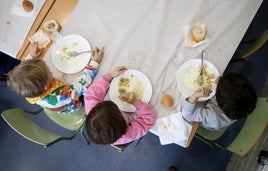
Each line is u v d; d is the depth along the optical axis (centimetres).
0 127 232
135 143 202
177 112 137
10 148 227
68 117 178
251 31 216
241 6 147
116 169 211
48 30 158
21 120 154
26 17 168
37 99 146
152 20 152
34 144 224
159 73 144
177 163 206
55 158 219
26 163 221
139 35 151
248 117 151
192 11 149
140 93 141
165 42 148
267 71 211
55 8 166
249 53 160
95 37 155
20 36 165
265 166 169
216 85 139
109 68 148
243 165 189
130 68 147
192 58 144
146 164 209
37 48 158
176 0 153
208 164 203
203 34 144
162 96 140
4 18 171
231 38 144
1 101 237
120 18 156
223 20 147
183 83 140
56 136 162
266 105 141
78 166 215
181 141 134
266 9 220
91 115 121
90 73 146
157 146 210
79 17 160
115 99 142
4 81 221
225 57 143
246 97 121
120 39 151
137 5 156
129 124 136
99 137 120
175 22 150
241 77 126
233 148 150
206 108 137
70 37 156
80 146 218
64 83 149
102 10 158
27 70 133
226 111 127
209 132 168
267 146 176
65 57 153
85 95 142
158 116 138
